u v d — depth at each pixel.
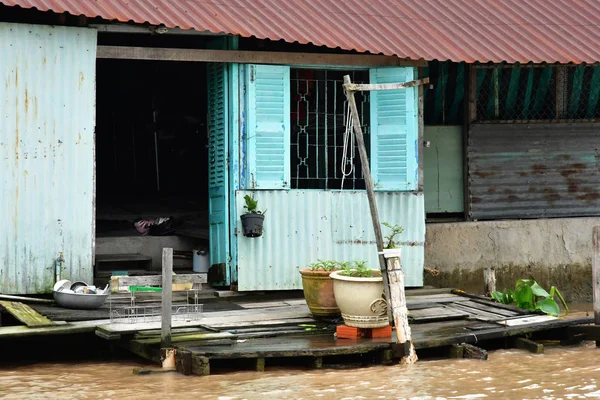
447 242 20.80
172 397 12.08
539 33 19.75
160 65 25.08
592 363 14.53
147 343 13.94
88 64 16.53
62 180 16.39
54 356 15.28
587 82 21.58
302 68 18.48
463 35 19.11
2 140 15.95
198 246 20.30
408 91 18.59
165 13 16.80
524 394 12.41
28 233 16.16
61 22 16.56
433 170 21.33
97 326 14.53
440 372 13.72
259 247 17.98
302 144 18.72
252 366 13.76
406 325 14.27
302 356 13.73
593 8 21.27
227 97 18.03
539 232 21.39
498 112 21.30
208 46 19.17
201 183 26.06
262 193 18.06
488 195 21.28
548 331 16.47
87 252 16.61
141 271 19.22
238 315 16.12
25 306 15.46
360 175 19.08
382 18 19.05
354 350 13.91
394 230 15.38
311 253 18.33
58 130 16.34
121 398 12.05
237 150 17.91
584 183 21.73
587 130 21.72
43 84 16.20
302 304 17.47
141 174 26.56
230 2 17.97
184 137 25.91
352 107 14.59
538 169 21.50
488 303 17.80
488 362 14.53
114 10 16.30
